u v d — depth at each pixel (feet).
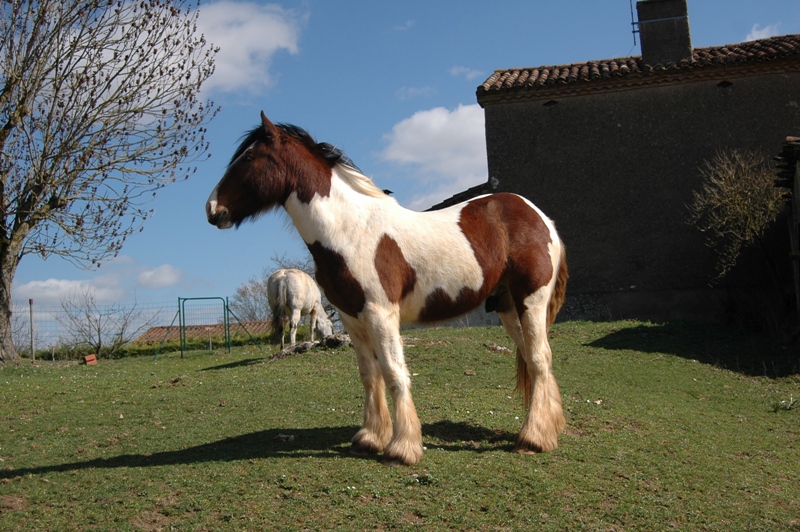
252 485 18.02
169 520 16.38
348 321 20.57
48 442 24.34
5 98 54.54
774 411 29.19
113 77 57.06
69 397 34.17
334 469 18.95
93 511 16.85
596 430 23.52
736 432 25.11
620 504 17.53
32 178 55.36
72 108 55.52
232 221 20.01
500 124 59.36
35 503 17.60
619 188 57.06
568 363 36.40
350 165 20.76
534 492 17.84
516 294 21.09
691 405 28.96
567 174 58.08
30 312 63.36
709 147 56.03
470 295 20.43
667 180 56.34
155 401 31.24
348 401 28.71
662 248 55.88
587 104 57.98
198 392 32.76
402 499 17.24
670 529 16.48
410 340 41.52
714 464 21.02
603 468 19.76
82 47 55.62
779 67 54.95
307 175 19.72
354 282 19.29
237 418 26.43
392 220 20.17
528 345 21.07
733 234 51.93
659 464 20.48
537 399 21.03
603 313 56.39
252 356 55.77
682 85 56.49
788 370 37.29
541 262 21.03
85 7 55.31
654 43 58.13
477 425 23.80
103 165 57.11
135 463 20.72
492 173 59.36
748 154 54.75
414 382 31.81
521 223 21.31
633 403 27.84
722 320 50.72
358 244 19.47
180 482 18.43
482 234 20.70
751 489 19.33
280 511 16.58
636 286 56.08
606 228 57.00
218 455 20.92
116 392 35.27
